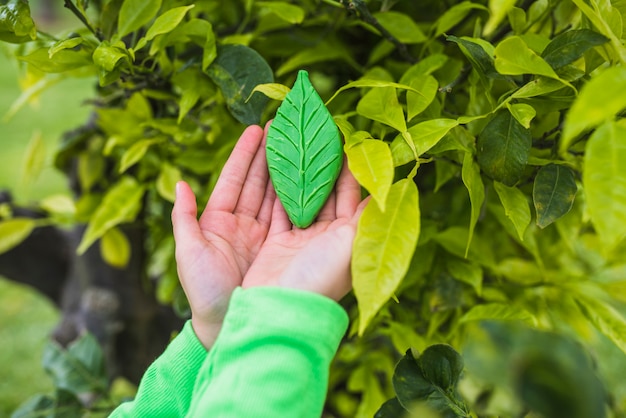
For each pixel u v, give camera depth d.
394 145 0.46
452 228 0.58
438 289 0.58
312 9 0.63
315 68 0.67
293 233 0.48
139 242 0.84
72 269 0.93
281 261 0.47
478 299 0.63
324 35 0.63
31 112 3.16
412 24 0.56
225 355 0.43
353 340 0.64
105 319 0.86
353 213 0.46
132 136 0.65
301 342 0.42
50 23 5.87
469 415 0.49
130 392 1.12
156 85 0.58
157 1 0.53
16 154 2.60
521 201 0.48
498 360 0.81
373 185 0.41
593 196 0.37
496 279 0.65
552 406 0.74
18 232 0.75
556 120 0.53
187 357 0.48
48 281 0.96
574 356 0.77
